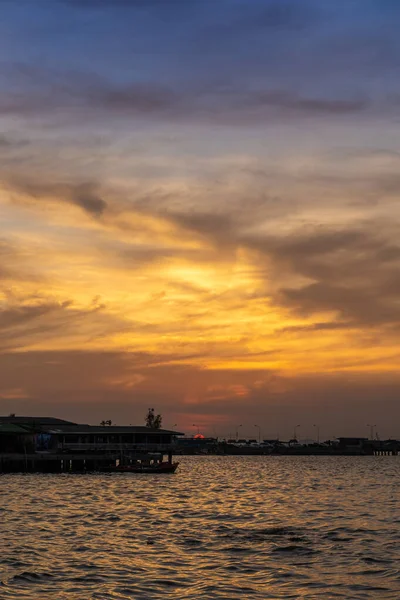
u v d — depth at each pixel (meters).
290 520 62.78
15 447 136.00
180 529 56.31
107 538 51.44
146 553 45.41
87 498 83.06
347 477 141.88
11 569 40.38
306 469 187.75
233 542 49.72
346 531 55.38
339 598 35.16
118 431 142.75
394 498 87.50
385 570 41.00
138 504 77.12
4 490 92.00
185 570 40.56
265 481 125.12
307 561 43.31
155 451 142.88
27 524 58.78
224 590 36.28
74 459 132.62
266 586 37.22
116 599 34.50
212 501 82.25
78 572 39.81
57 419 164.88
